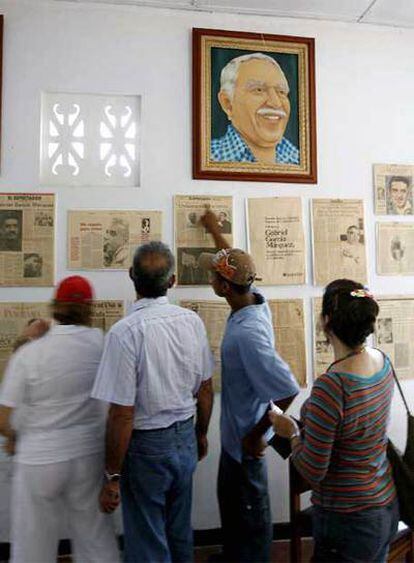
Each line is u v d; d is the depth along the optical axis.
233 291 1.57
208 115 2.01
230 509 1.61
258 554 1.59
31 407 1.34
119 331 1.33
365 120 2.16
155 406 1.35
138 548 1.35
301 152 2.09
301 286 2.08
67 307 1.40
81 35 1.96
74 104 1.98
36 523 1.33
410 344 2.16
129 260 1.95
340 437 1.11
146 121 1.98
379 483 1.16
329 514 1.14
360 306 1.13
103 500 1.34
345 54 2.16
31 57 1.92
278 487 2.06
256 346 1.46
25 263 1.89
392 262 2.16
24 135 1.91
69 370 1.34
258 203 2.05
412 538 1.60
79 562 1.41
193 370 1.44
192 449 1.44
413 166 2.18
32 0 1.93
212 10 2.03
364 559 1.13
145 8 2.00
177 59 2.01
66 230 1.93
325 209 2.11
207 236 2.01
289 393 1.43
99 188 1.95
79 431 1.36
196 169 1.99
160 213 1.98
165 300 1.44
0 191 1.89
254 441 1.50
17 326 1.88
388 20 2.14
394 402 2.16
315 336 2.09
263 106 2.06
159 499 1.36
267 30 2.10
